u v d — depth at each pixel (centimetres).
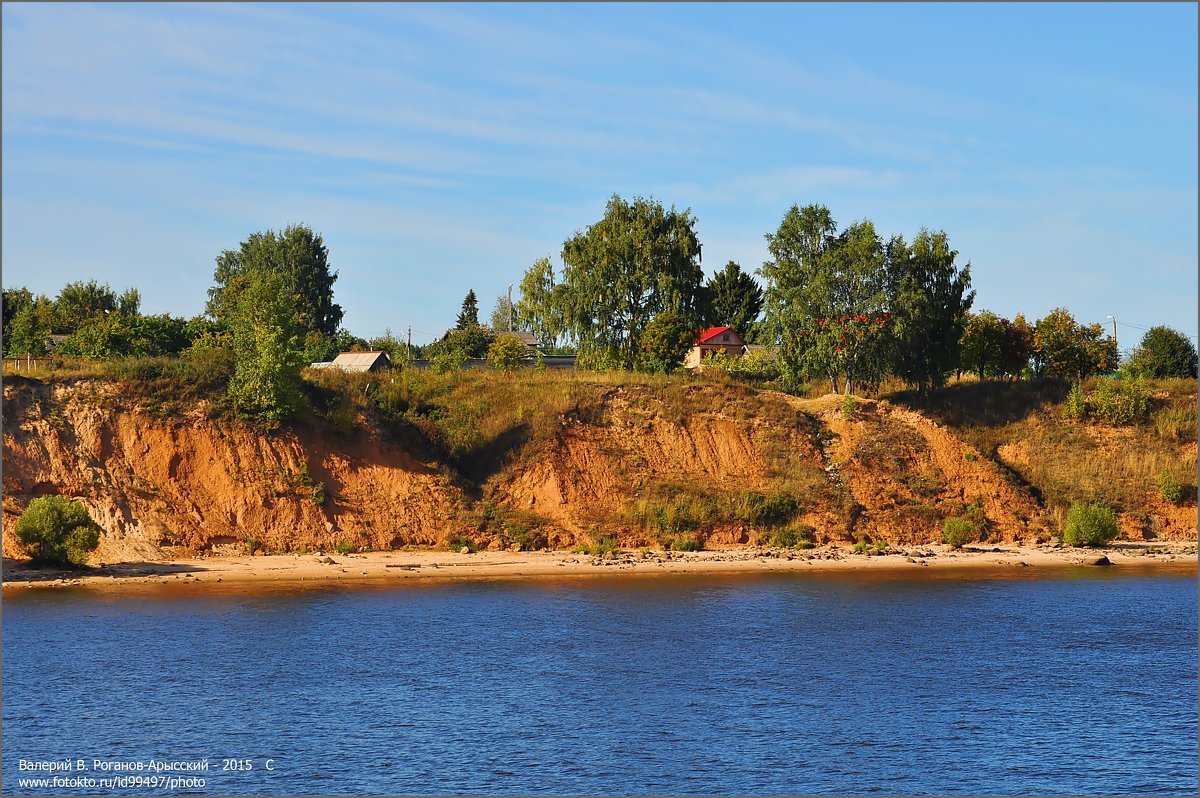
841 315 8381
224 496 6612
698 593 5919
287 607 5447
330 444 7125
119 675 4344
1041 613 5578
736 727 3884
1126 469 8088
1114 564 6888
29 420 6444
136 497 6444
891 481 7694
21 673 4334
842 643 4969
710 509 7212
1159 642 5044
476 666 4550
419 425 7631
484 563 6544
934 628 5250
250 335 7156
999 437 8344
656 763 3547
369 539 6775
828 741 3766
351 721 3894
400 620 5250
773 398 8438
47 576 5891
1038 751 3706
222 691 4188
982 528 7475
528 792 3312
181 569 6144
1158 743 3788
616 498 7306
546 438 7550
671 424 7906
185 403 6862
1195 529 7688
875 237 8469
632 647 4859
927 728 3909
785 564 6662
